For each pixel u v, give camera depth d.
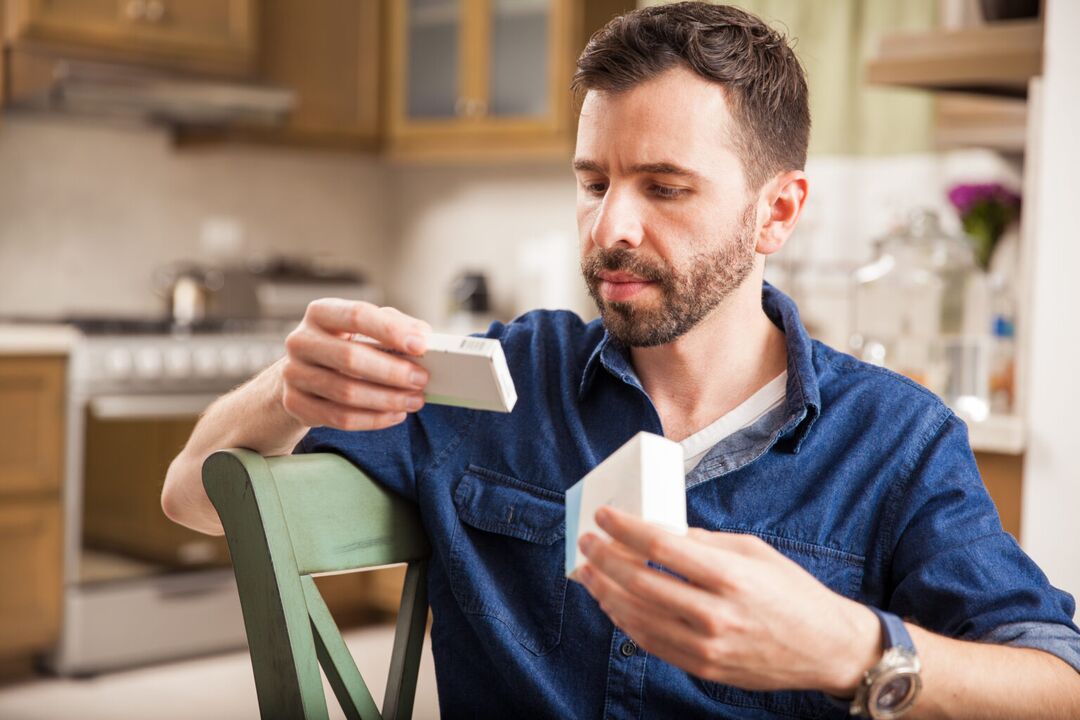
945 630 0.98
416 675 1.13
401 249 4.59
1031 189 2.09
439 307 4.46
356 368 0.93
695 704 1.04
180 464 1.14
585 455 1.12
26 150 3.73
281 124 3.86
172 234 4.04
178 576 3.43
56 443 3.20
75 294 3.84
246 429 1.07
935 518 1.03
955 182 3.07
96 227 3.87
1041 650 0.91
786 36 1.09
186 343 3.40
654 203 0.99
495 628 1.09
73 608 3.23
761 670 0.77
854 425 1.09
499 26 3.81
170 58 3.61
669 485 0.80
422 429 1.16
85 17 3.44
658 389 1.13
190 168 4.07
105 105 3.56
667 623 0.75
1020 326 2.12
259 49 3.83
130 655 3.35
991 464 2.14
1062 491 2.04
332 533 1.07
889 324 2.34
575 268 3.93
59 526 3.21
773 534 1.06
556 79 3.68
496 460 1.15
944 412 1.09
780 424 1.08
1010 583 0.98
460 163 4.39
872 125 3.21
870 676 0.80
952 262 2.33
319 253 4.42
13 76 3.39
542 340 1.21
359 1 4.07
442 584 1.14
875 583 1.05
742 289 1.09
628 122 0.98
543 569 1.10
